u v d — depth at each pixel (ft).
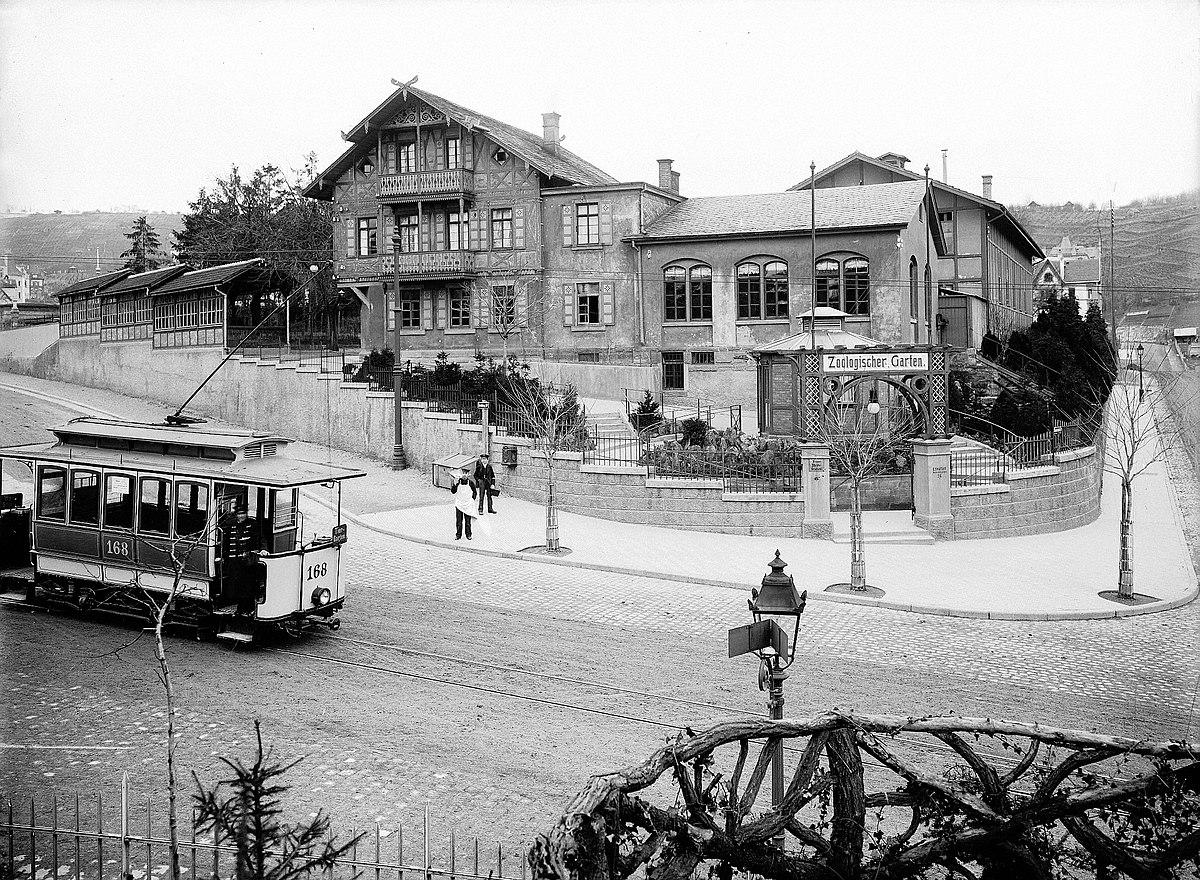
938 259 165.89
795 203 146.61
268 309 158.92
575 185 152.76
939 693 51.83
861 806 27.25
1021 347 156.04
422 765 40.40
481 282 156.35
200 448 56.85
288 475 56.24
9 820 31.91
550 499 83.82
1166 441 138.31
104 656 53.31
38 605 61.82
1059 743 26.78
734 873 30.30
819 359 97.60
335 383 123.75
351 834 34.09
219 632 55.26
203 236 214.48
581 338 151.74
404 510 98.27
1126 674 56.34
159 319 146.72
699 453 97.71
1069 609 70.08
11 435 114.73
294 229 193.36
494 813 36.24
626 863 23.00
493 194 155.12
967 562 85.35
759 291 141.28
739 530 93.81
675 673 53.83
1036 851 26.96
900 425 102.89
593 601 69.56
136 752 40.88
